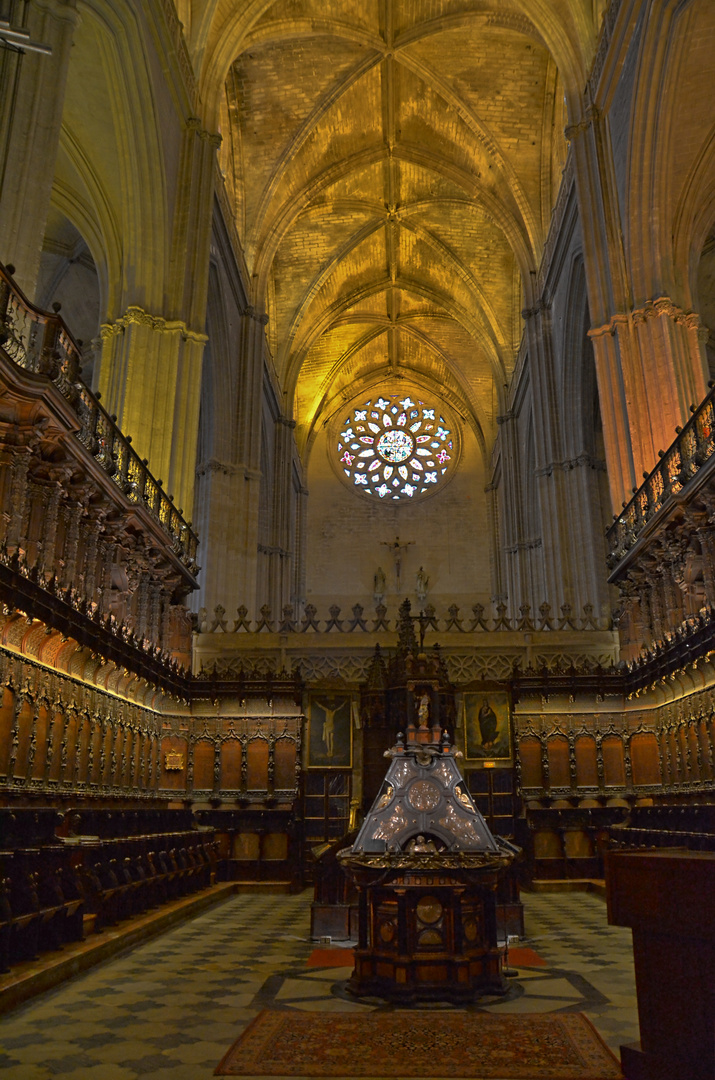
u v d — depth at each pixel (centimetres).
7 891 683
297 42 2648
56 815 824
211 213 2084
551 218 2645
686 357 1780
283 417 3628
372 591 4138
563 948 900
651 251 1833
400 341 4297
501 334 3622
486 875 681
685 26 1656
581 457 2622
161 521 1599
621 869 255
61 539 1152
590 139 2048
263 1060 492
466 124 2886
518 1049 513
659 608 1579
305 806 1788
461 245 3531
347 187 3309
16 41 835
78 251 2525
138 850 1095
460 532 4222
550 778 1794
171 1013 610
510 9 2428
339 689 1867
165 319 1900
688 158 1806
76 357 1128
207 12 2125
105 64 1733
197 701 1856
